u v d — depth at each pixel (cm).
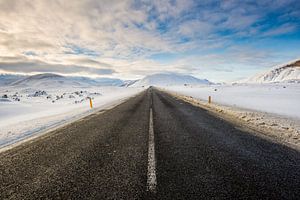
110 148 476
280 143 502
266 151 439
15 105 1845
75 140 562
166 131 651
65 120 951
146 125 759
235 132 629
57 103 2188
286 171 335
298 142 511
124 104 1680
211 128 692
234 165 361
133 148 472
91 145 507
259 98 2091
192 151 443
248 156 408
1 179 327
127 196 260
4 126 826
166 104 1593
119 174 328
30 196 271
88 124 816
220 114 1041
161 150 452
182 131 648
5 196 273
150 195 262
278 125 727
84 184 298
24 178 327
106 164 374
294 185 288
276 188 280
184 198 254
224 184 290
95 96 3709
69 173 339
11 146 522
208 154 422
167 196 259
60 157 423
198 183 293
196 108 1312
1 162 404
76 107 1642
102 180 308
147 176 318
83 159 406
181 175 320
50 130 716
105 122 852
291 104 1473
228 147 470
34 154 449
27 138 605
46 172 348
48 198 263
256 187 282
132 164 371
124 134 620
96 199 256
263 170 339
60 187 291
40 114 1248
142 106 1462
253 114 1000
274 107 1313
